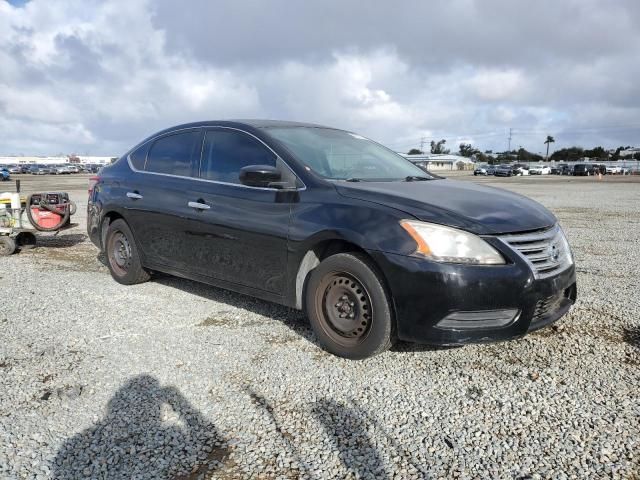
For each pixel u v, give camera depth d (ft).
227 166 14.33
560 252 11.39
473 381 10.37
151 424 8.82
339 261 11.16
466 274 9.93
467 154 455.22
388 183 12.74
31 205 23.88
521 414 9.12
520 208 11.62
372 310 10.75
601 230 32.78
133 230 17.08
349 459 7.83
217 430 8.64
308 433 8.54
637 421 8.86
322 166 13.10
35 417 9.02
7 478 7.35
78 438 8.41
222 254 13.94
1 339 12.62
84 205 50.62
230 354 11.75
